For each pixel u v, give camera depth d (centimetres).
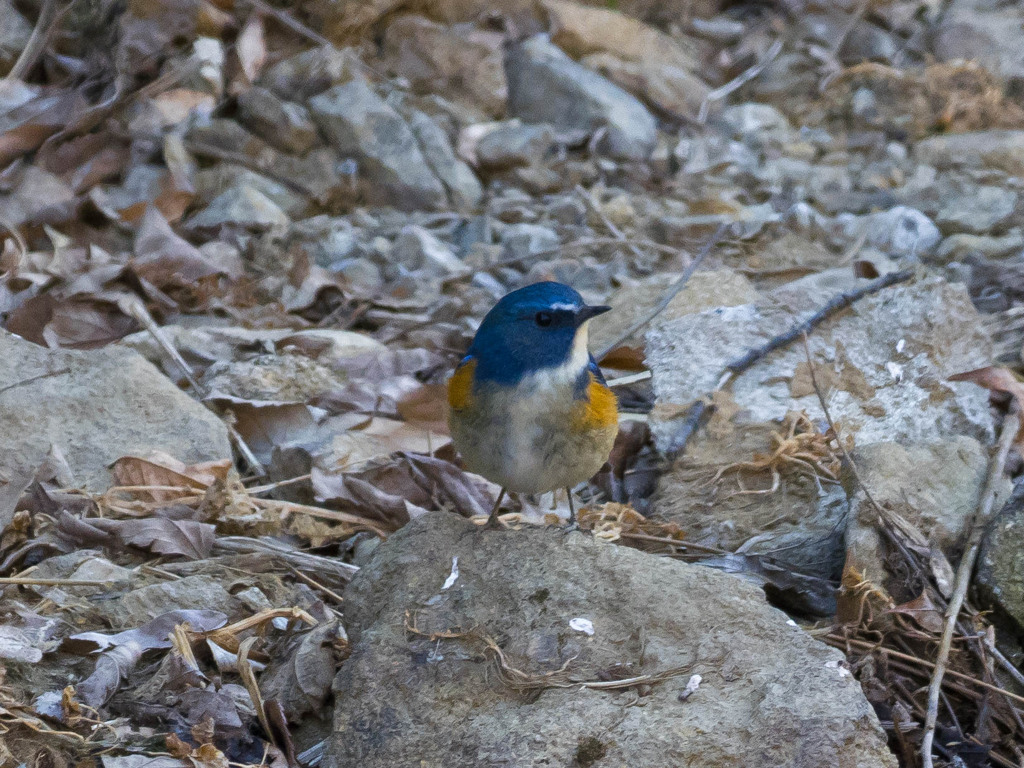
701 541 934
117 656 713
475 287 1412
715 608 691
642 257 1486
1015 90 1911
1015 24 1994
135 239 1362
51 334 1172
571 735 625
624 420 1101
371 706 662
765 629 683
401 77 1727
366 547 908
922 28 2036
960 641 803
